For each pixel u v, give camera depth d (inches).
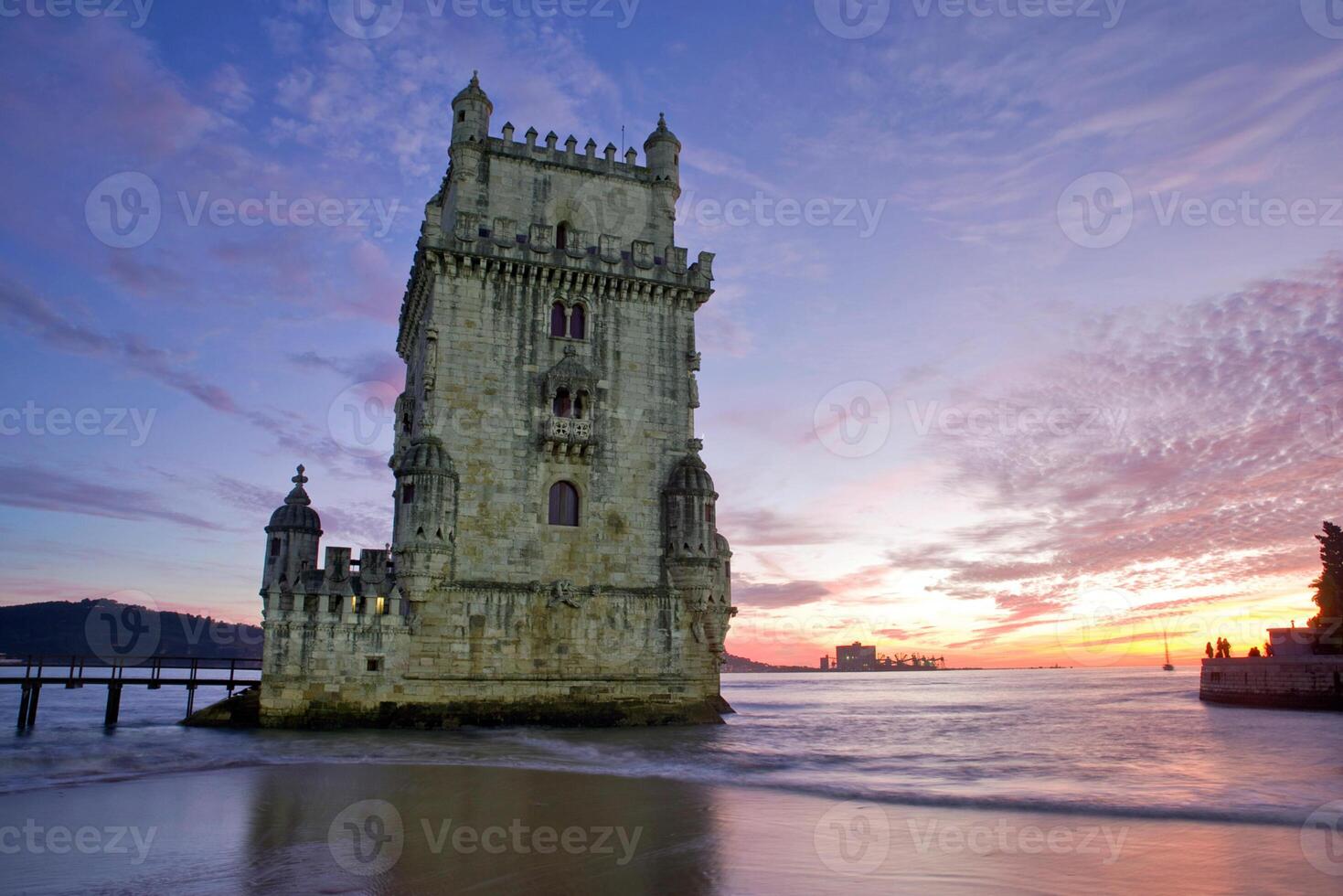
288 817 900.0
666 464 1921.8
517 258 1854.1
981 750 1750.7
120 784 1091.9
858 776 1275.8
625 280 1937.7
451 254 1812.3
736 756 1449.3
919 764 1454.2
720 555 2065.7
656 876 703.7
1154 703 4318.4
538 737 1596.9
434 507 1691.7
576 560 1808.6
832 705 4498.0
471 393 1795.0
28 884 666.8
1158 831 890.7
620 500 1865.2
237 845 787.4
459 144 1945.1
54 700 3853.3
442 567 1689.2
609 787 1102.4
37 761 1262.3
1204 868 746.2
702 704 1850.4
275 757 1310.3
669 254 2001.7
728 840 826.2
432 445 1729.8
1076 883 696.4
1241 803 1045.8
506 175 1968.5
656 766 1300.4
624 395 1913.1
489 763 1270.9
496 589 1731.1
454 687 1674.5
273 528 1920.5
